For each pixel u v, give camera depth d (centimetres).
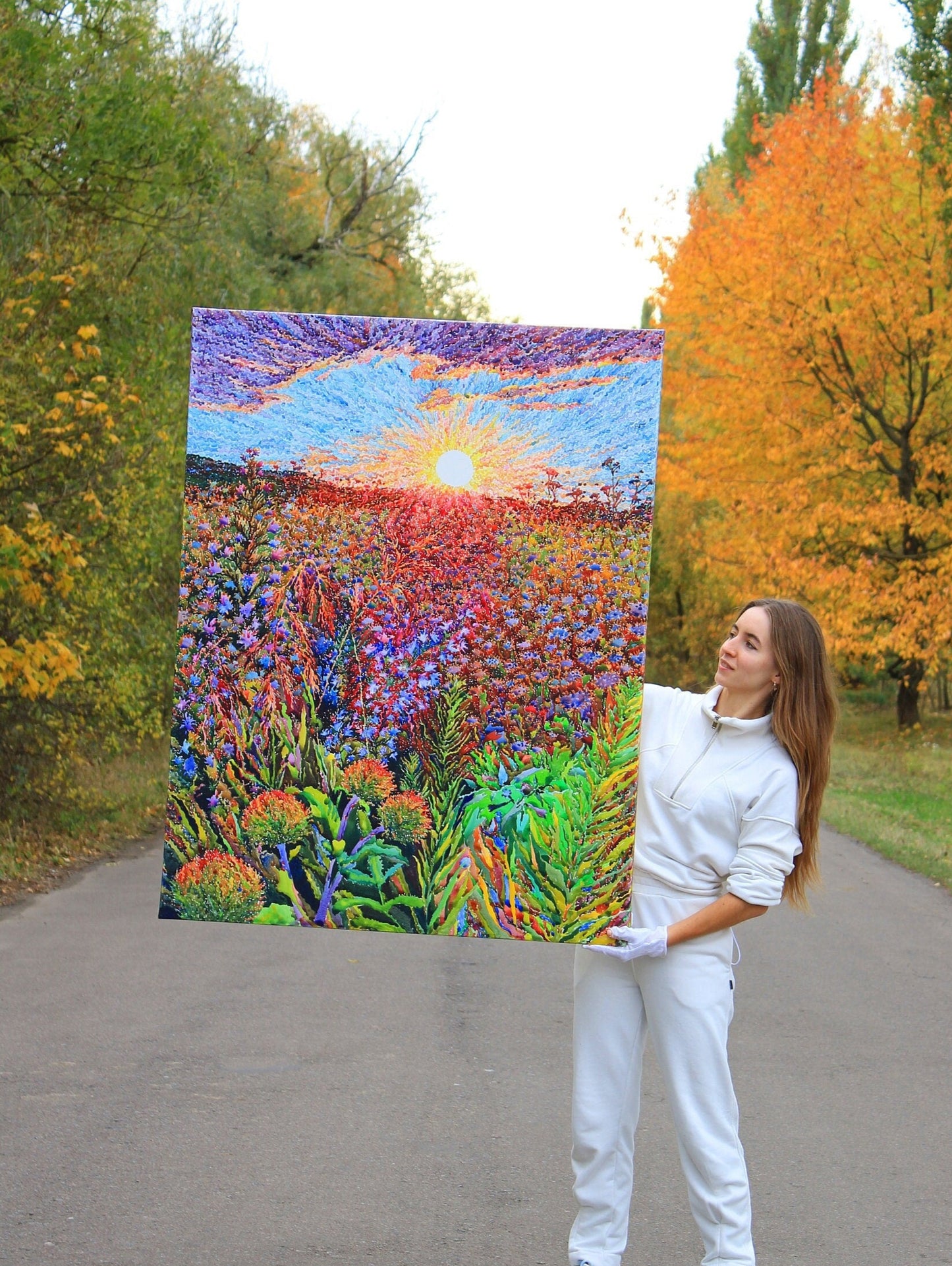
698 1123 308
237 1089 493
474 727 302
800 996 675
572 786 302
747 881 304
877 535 2278
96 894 880
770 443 2289
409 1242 364
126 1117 459
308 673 302
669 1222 387
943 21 1919
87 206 1055
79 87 1026
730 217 2238
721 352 2284
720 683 325
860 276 2094
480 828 302
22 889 886
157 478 1197
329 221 2488
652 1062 561
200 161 1100
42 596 927
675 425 2678
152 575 1286
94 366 1035
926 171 2022
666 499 3328
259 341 301
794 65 3897
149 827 1181
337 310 2369
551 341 300
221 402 302
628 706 301
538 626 302
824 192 2111
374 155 2547
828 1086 524
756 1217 394
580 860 302
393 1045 560
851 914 917
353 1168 418
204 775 303
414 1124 461
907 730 2388
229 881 303
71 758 1128
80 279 1070
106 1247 355
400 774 302
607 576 301
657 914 315
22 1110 463
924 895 1008
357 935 800
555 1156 434
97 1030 566
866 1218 394
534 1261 354
